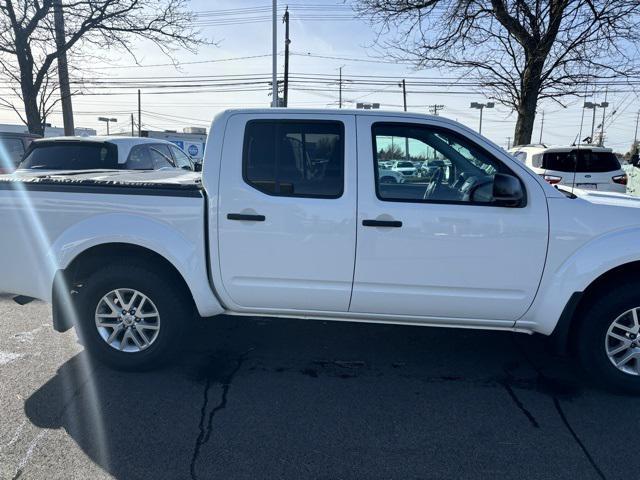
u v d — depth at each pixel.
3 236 3.86
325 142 3.62
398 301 3.63
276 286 3.71
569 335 3.72
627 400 3.55
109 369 3.94
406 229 3.51
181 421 3.24
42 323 4.93
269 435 3.10
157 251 3.66
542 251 3.46
